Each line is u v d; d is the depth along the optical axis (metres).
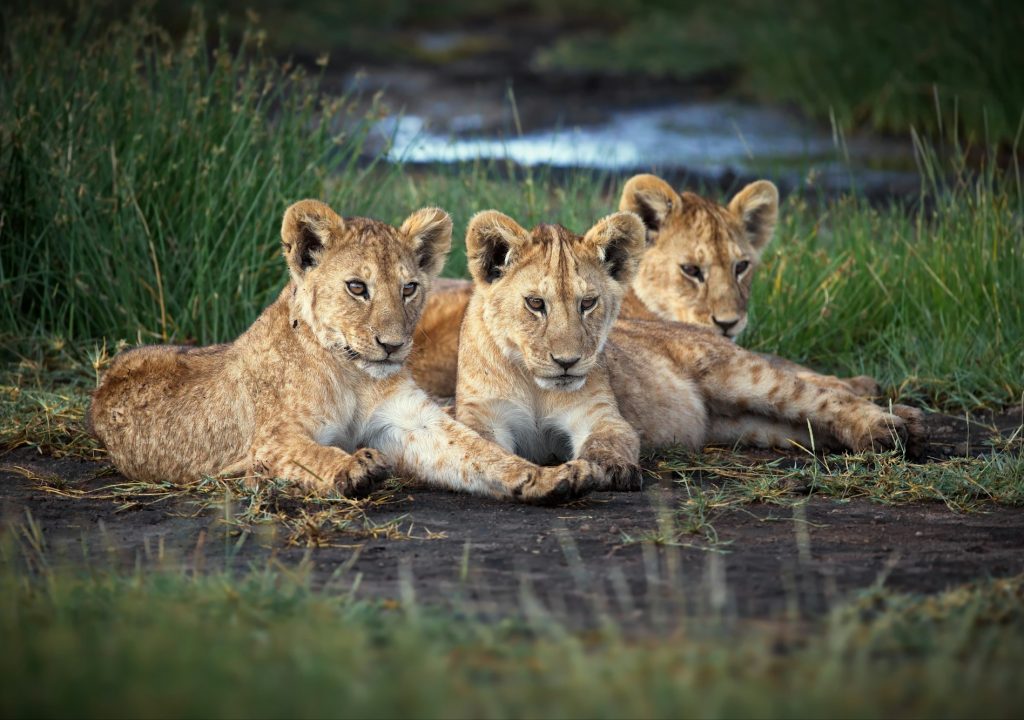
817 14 31.95
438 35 41.97
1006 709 5.36
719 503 9.08
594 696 5.27
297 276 10.04
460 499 9.52
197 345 13.22
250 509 8.77
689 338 11.86
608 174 21.86
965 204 16.05
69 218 13.34
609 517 8.86
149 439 10.24
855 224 16.19
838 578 7.28
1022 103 24.36
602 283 10.35
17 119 13.62
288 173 14.34
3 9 16.81
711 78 34.16
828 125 28.16
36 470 10.32
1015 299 14.32
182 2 33.50
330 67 34.12
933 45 27.03
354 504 9.04
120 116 14.17
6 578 6.59
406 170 21.02
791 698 5.34
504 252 10.50
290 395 9.85
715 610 6.52
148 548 7.80
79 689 5.12
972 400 12.72
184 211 13.59
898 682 5.55
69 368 12.70
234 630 5.93
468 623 6.25
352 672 5.43
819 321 14.62
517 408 10.53
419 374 11.95
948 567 7.55
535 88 32.75
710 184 22.00
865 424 11.00
